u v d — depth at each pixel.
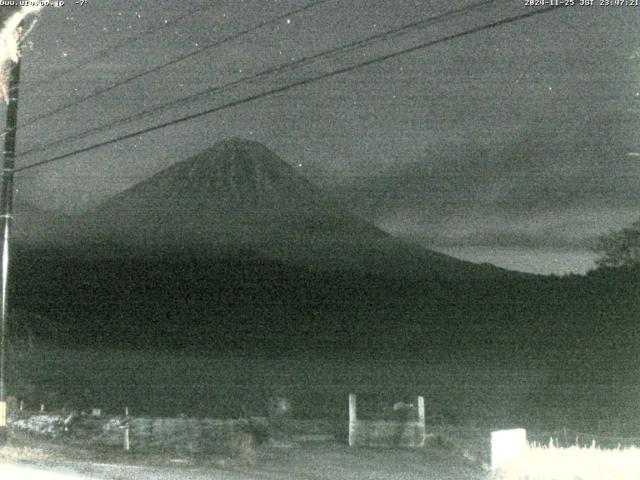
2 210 24.59
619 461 18.73
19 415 33.59
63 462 20.28
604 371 46.41
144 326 129.00
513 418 45.31
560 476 17.38
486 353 76.31
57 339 93.94
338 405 51.00
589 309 53.50
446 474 18.73
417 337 111.38
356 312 146.25
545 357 58.34
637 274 53.81
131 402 58.59
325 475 18.41
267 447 23.27
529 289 80.56
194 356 103.94
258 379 80.69
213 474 18.19
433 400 56.16
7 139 24.30
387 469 19.34
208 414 50.50
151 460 20.69
